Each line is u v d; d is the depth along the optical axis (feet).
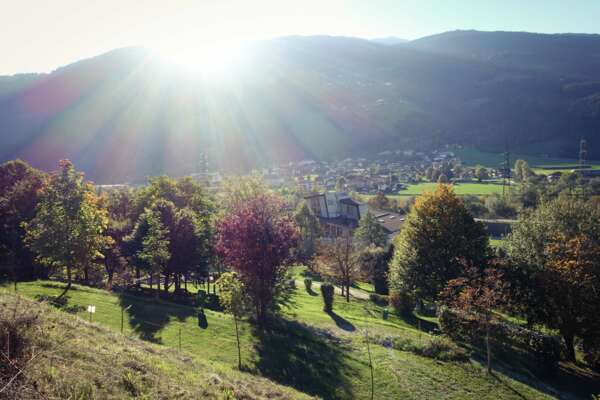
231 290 72.38
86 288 105.29
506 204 324.19
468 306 83.56
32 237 110.32
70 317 53.78
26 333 36.45
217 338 78.59
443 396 66.39
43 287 100.07
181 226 123.03
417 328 107.45
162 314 89.66
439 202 123.85
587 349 97.55
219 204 179.93
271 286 91.15
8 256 125.80
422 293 120.57
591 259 97.76
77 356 38.17
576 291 95.04
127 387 35.86
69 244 102.01
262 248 86.28
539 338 88.02
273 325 89.10
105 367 38.04
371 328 97.86
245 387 50.31
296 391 58.70
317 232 223.51
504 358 87.92
